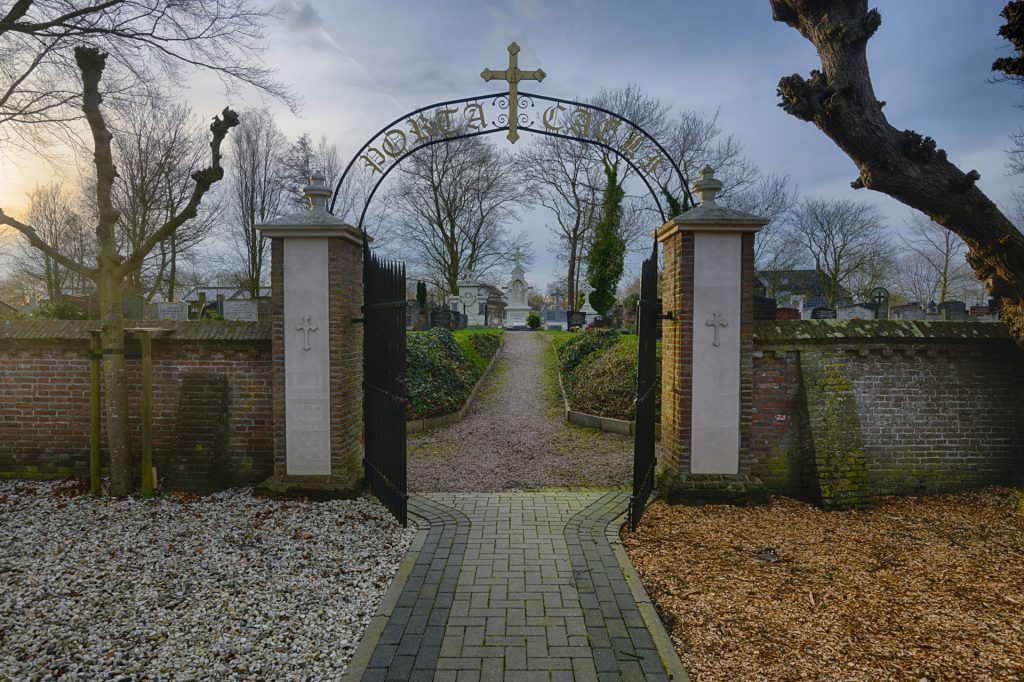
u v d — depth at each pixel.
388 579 4.84
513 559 5.24
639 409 5.93
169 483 6.87
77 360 7.43
